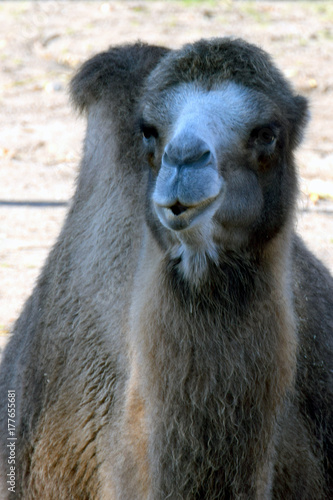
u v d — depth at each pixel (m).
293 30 39.31
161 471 9.70
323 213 24.06
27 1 45.16
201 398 9.50
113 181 11.63
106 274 11.28
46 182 27.66
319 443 11.73
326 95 33.69
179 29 39.31
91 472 11.03
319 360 11.98
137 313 10.12
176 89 9.86
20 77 37.34
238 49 9.93
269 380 9.71
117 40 38.44
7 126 32.84
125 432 10.33
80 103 12.52
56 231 23.64
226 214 9.45
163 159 8.95
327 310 12.52
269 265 9.82
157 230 9.95
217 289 9.52
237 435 9.56
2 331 17.58
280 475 10.95
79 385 11.17
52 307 11.95
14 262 21.61
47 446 11.38
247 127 9.55
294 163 10.59
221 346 9.49
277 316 9.80
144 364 9.84
